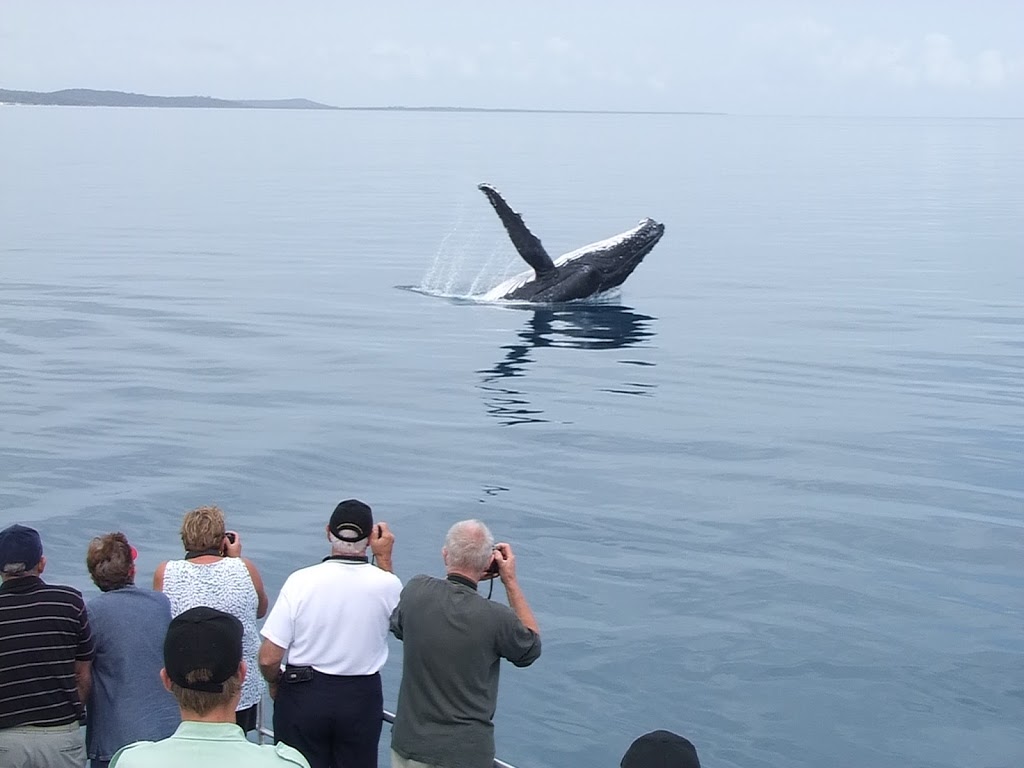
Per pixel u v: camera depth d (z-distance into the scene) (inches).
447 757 301.1
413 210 2379.4
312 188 2910.9
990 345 1079.6
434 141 6038.4
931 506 648.4
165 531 604.7
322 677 317.1
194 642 220.7
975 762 407.5
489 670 302.8
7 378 914.7
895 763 406.0
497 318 1205.7
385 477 693.3
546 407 855.1
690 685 453.7
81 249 1695.4
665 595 531.8
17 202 2394.2
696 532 607.8
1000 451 749.3
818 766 403.9
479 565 304.8
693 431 794.8
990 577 556.1
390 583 322.0
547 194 2765.7
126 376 927.0
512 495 662.5
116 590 315.0
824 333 1138.0
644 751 201.2
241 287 1382.9
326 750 322.7
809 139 7121.1
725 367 989.2
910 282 1472.7
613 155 4756.4
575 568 561.9
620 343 1085.1
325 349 1040.8
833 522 622.5
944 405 864.3
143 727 308.7
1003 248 1815.9
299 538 596.7
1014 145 6318.9
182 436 765.9
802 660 474.0
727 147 5708.7
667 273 1549.0
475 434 782.5
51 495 651.5
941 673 465.4
